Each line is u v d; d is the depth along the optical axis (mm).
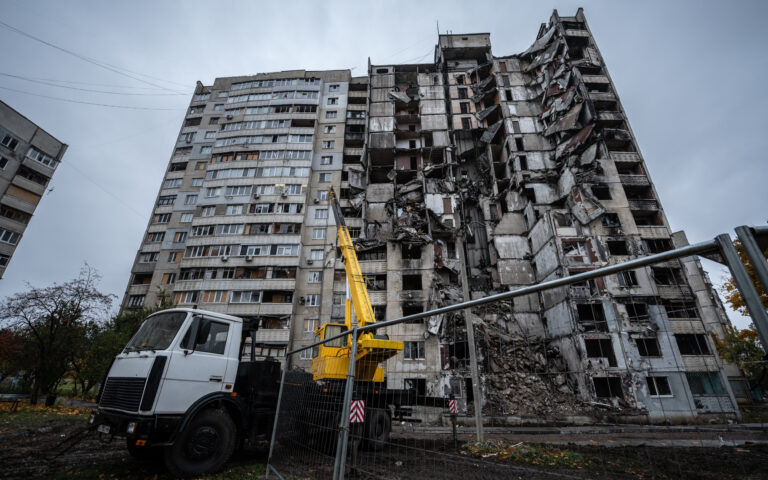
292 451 5844
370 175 38844
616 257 26531
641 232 28000
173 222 36938
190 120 44000
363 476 4797
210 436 6738
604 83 35969
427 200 34281
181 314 7301
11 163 31719
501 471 4500
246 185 36031
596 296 23234
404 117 40375
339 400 6039
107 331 23188
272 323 29812
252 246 32812
